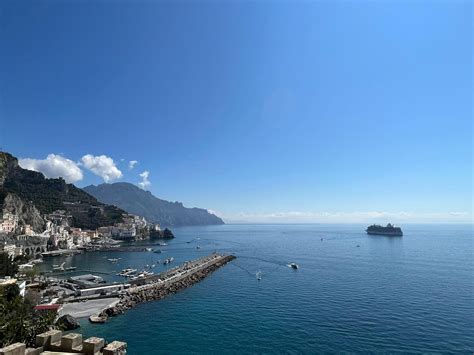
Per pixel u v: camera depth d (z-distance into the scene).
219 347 56.12
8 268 107.12
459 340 58.38
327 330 63.72
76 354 15.52
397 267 144.88
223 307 82.38
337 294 94.44
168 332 63.88
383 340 58.41
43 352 15.70
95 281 122.94
